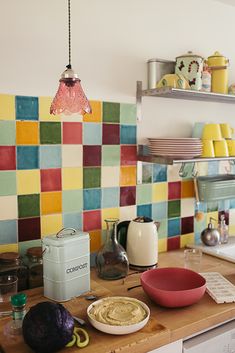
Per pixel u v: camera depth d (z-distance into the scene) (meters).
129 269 1.75
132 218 1.94
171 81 1.80
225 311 1.33
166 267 1.70
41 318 1.04
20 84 1.56
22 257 1.63
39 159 1.64
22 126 1.58
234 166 2.36
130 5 1.82
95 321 1.17
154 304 1.38
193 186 2.17
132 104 1.88
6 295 1.40
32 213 1.65
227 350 1.35
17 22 1.53
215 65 1.97
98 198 1.82
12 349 1.08
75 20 1.67
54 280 1.39
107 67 1.78
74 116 1.71
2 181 1.56
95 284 1.57
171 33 1.97
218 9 2.15
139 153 1.93
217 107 2.24
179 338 1.21
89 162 1.77
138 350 1.12
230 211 2.38
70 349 1.08
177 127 2.07
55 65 1.64
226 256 1.90
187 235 2.17
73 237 1.42
